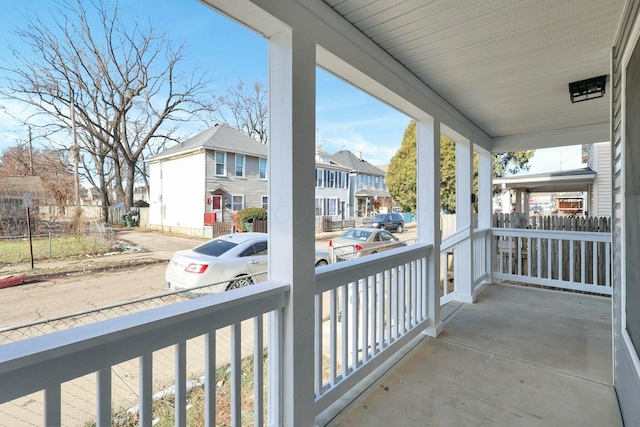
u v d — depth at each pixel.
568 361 2.56
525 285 5.12
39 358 0.89
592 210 8.40
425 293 3.03
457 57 2.39
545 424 1.85
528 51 2.30
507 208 12.96
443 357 2.64
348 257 3.71
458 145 4.12
